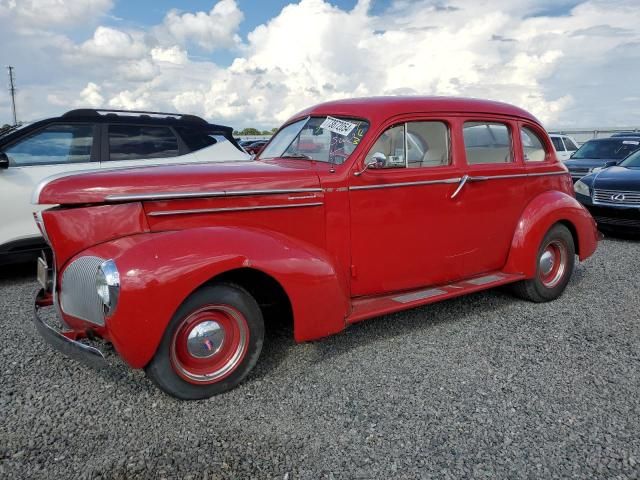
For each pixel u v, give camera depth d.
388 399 3.05
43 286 3.48
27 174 5.59
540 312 4.58
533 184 4.72
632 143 12.35
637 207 7.52
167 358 2.86
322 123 4.04
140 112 6.35
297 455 2.52
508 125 4.56
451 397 3.07
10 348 3.76
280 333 4.05
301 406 2.98
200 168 3.42
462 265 4.30
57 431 2.71
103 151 6.02
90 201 2.99
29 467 2.42
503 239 4.56
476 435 2.69
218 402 3.02
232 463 2.46
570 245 4.93
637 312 4.57
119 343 2.73
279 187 3.37
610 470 2.41
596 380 3.28
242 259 2.95
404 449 2.57
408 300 3.84
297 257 3.18
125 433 2.70
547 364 3.52
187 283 2.78
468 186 4.18
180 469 2.42
